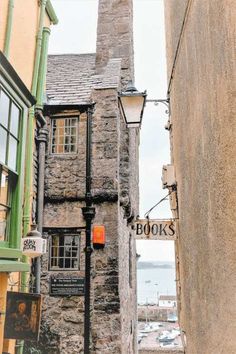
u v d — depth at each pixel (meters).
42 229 7.44
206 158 2.90
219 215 2.48
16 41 5.18
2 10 4.61
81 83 8.65
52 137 7.96
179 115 4.65
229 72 2.15
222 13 2.27
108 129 7.81
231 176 2.17
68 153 7.84
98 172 7.63
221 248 2.45
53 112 8.02
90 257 7.31
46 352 7.03
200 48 3.04
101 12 9.72
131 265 9.85
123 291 7.99
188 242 4.17
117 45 9.43
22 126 4.82
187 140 3.97
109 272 7.23
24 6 5.52
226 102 2.22
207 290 3.02
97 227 7.28
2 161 4.27
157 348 13.94
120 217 7.91
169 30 5.69
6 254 4.09
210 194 2.77
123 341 7.57
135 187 10.41
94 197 7.52
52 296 7.25
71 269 7.37
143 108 5.89
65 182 7.68
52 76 9.25
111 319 7.05
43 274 7.34
